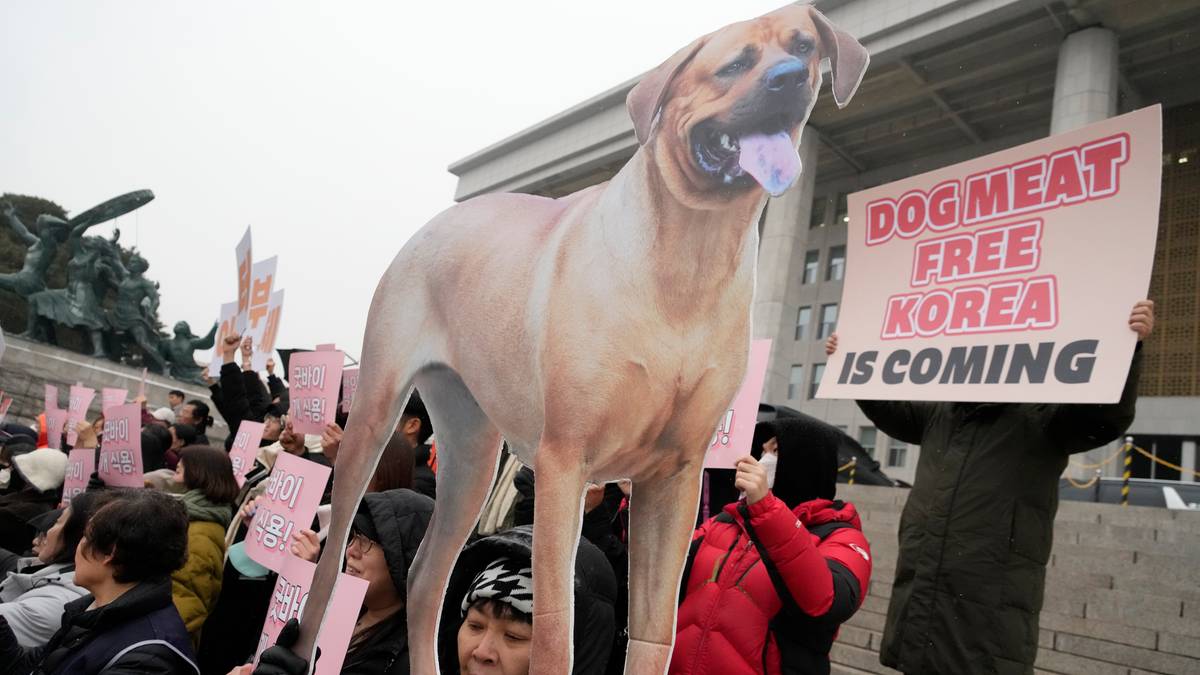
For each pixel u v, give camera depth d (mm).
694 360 1471
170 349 20953
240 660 3092
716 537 2488
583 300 1459
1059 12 13086
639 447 1483
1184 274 20375
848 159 17219
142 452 5023
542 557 1408
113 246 20281
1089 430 2604
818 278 21766
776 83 1353
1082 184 2498
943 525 2828
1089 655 5059
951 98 14969
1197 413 19547
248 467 3895
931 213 2814
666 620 1504
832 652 5594
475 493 1808
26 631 2840
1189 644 4711
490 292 1638
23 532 4738
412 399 3549
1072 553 6062
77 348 21688
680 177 1448
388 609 2283
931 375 2664
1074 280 2459
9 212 19625
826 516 2521
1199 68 16172
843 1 12898
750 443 2068
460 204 1848
